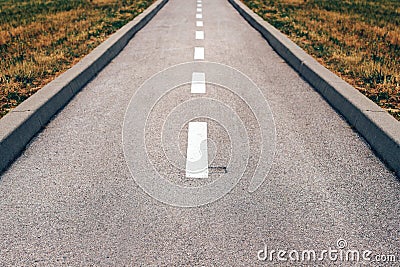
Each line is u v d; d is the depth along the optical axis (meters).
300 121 4.69
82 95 5.57
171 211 3.06
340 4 16.45
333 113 4.94
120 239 2.77
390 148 3.71
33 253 2.65
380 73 6.21
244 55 8.01
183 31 10.76
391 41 9.21
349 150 4.00
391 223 2.94
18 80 5.98
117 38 8.59
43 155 3.90
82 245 2.72
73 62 7.09
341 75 6.34
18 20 12.40
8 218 2.99
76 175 3.55
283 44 8.01
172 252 2.66
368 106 4.50
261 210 3.08
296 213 3.04
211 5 17.14
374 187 3.37
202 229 2.87
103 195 3.27
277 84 6.10
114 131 4.41
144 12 13.20
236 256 2.62
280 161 3.79
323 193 3.29
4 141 3.72
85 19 12.27
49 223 2.94
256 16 12.21
